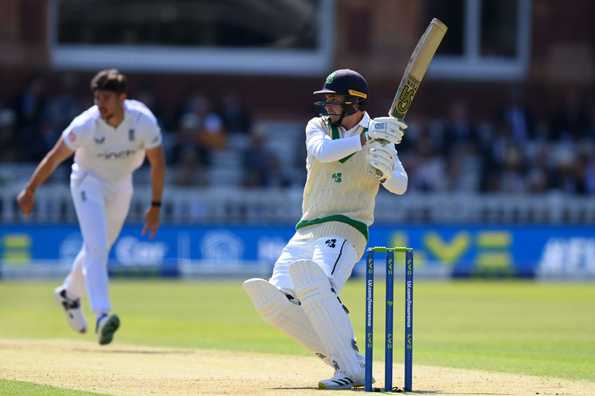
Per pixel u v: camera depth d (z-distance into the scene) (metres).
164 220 75.75
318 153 24.30
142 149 33.38
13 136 78.06
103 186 33.31
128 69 89.00
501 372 27.59
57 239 73.81
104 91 32.09
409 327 23.11
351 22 89.50
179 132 81.50
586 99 92.06
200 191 76.38
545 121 91.25
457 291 66.50
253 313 50.03
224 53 90.38
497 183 81.38
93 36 88.75
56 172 76.31
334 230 24.80
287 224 76.44
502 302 57.75
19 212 74.31
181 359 30.05
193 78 89.62
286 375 26.31
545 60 92.56
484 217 78.88
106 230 33.16
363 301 55.53
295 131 87.81
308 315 23.81
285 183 79.25
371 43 89.69
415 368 28.36
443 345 36.28
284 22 90.69
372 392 22.69
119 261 74.38
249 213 76.94
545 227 78.38
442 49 92.94
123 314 49.47
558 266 78.50
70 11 88.19
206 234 75.44
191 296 60.59
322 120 25.09
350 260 24.73
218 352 32.25
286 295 24.72
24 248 73.50
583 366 29.44
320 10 90.62
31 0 85.81
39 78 85.38
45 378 25.34
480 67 93.00
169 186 77.50
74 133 32.53
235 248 75.69
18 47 85.81
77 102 84.19
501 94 92.62
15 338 38.34
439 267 77.06
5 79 85.75
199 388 23.50
